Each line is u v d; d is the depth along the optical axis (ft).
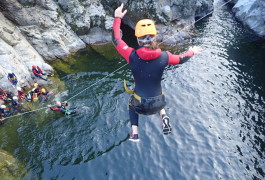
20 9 63.00
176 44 74.95
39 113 51.83
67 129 48.37
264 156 43.91
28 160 43.34
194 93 56.95
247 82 61.21
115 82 59.88
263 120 50.93
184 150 44.42
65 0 68.28
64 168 41.81
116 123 49.34
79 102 54.08
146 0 74.23
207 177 40.32
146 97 11.68
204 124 49.49
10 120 50.62
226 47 75.15
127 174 40.65
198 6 90.22
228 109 53.26
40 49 65.31
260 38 80.48
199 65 66.49
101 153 43.93
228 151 44.47
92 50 71.05
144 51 10.75
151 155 43.50
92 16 71.56
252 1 91.25
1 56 55.52
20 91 54.03
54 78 60.80
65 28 69.51
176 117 50.85
